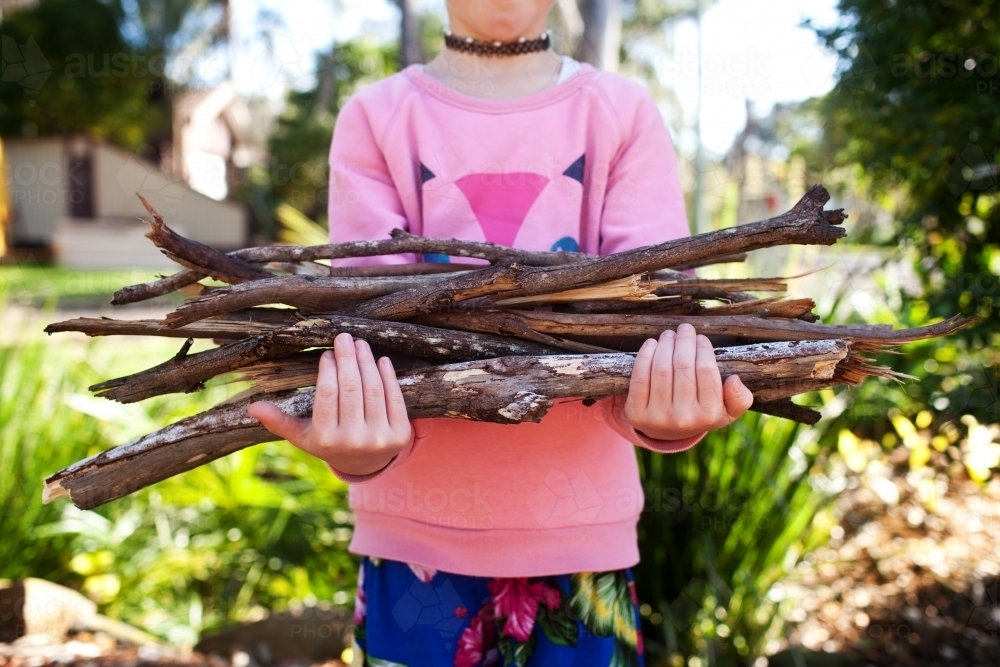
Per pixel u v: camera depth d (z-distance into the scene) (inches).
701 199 131.6
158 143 714.8
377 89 57.7
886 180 109.1
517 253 47.3
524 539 51.1
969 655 90.4
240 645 99.4
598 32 201.6
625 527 53.3
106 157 616.7
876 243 118.3
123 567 112.7
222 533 119.5
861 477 123.0
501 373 41.6
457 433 51.6
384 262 53.8
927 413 105.5
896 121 99.5
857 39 102.5
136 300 45.3
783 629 96.0
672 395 40.6
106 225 564.4
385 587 53.6
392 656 52.6
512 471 51.2
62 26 625.0
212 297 41.5
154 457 43.1
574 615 51.7
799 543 105.6
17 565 105.3
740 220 143.3
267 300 42.8
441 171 54.7
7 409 111.4
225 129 752.3
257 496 121.5
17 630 94.3
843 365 43.1
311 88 530.9
